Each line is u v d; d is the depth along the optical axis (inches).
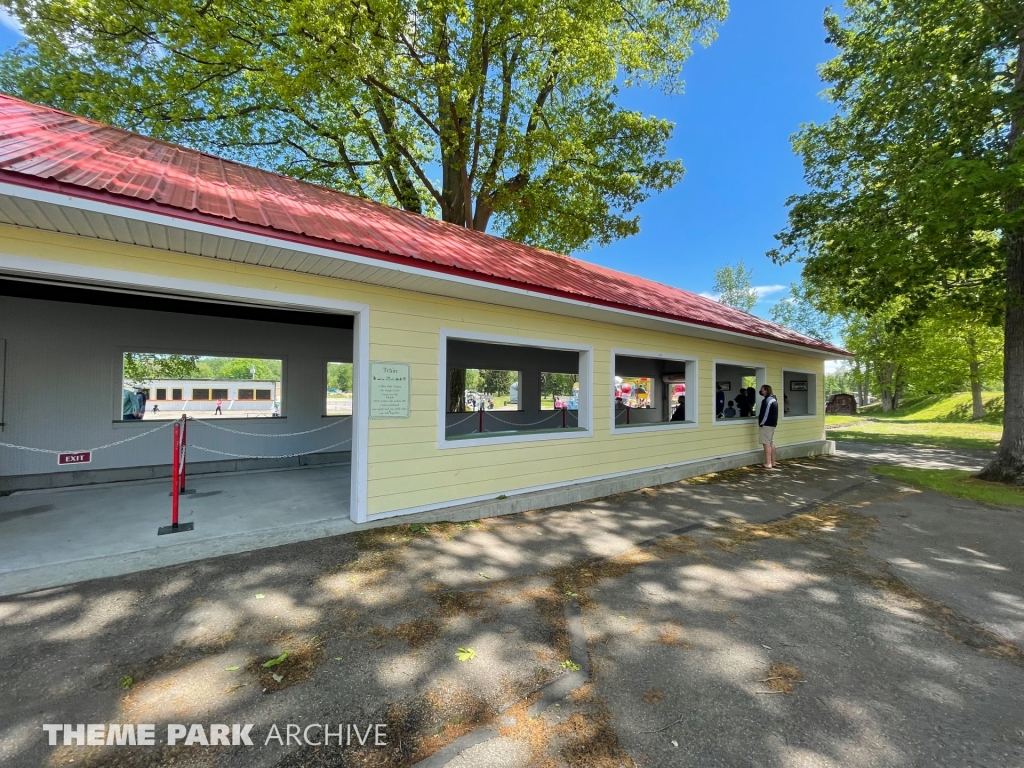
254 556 164.1
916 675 107.0
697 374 378.0
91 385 271.9
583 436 289.6
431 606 134.6
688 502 273.0
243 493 250.4
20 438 252.1
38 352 257.0
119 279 151.3
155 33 401.1
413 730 86.2
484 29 374.6
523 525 218.1
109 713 87.6
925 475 365.7
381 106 455.2
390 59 337.4
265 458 332.5
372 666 105.1
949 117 325.4
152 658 104.8
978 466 422.0
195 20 343.6
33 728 83.0
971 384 949.2
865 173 428.8
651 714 91.8
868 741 85.4
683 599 144.5
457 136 417.1
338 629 120.1
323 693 95.5
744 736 86.1
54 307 261.7
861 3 417.4
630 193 561.3
